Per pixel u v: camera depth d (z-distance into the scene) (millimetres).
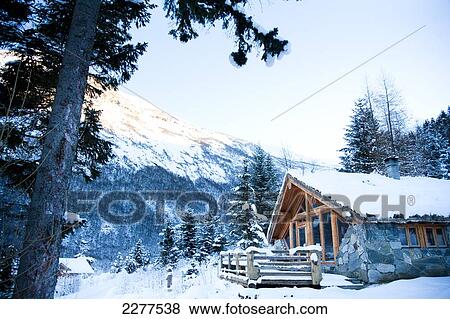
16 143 5094
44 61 6383
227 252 13727
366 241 10953
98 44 6875
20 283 4121
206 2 5836
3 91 5848
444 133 33656
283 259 10523
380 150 26859
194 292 10055
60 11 6320
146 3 6566
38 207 4438
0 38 5953
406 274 10766
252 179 27375
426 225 11500
